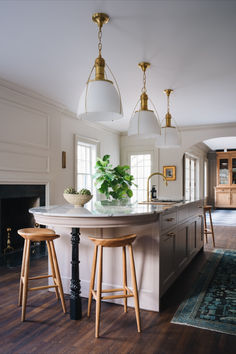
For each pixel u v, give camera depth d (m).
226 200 11.70
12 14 2.37
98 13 2.35
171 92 4.45
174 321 2.34
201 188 10.48
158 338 2.09
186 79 3.89
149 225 2.56
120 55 3.16
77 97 4.75
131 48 2.99
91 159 6.78
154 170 7.55
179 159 7.24
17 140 4.22
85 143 6.35
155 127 3.22
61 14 2.38
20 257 4.31
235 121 6.53
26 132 4.40
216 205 11.87
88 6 2.27
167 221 2.82
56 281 2.54
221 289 3.07
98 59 2.39
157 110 5.55
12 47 2.97
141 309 2.57
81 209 2.55
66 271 2.89
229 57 3.22
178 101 4.94
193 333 2.16
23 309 2.35
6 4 2.23
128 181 5.54
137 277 2.60
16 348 1.95
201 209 4.70
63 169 5.59
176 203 3.38
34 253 4.52
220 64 3.41
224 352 1.92
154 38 2.78
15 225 4.68
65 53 3.12
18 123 4.24
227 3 2.23
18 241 4.74
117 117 2.56
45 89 4.34
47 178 4.88
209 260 4.21
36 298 2.80
